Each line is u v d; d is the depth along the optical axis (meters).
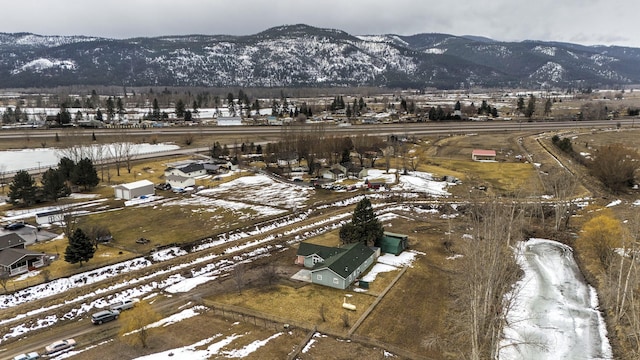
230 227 73.19
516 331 43.81
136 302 48.53
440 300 49.38
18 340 42.06
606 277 52.03
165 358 38.47
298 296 50.28
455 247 64.50
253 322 44.84
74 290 51.59
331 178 105.88
